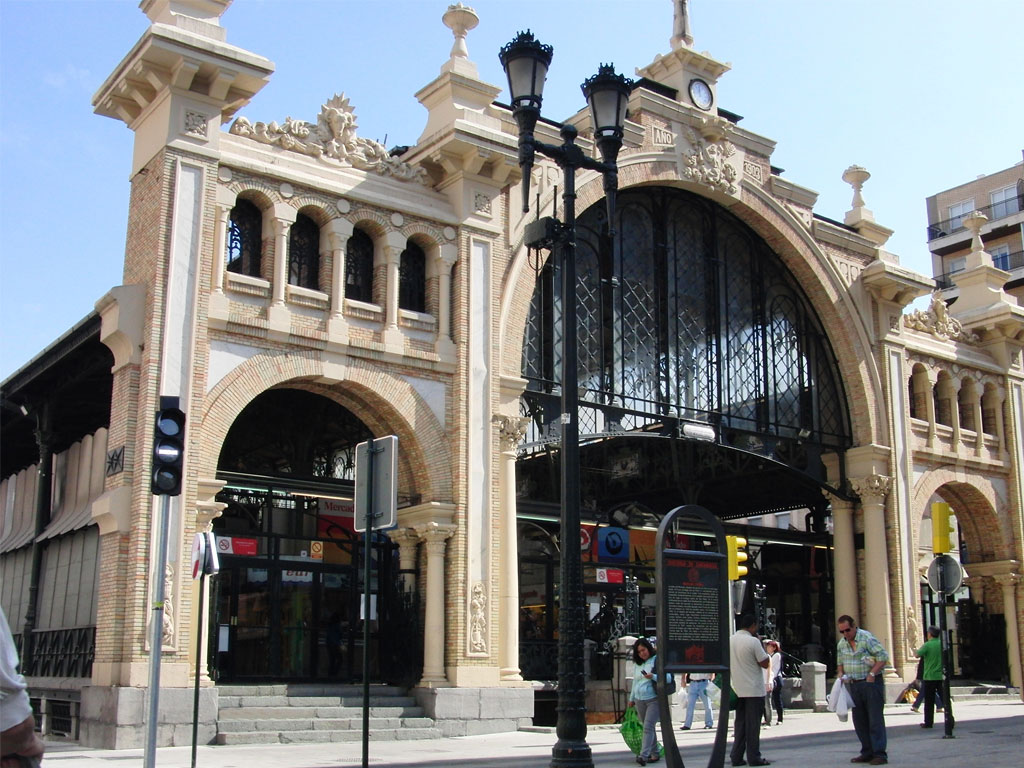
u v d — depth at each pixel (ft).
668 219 99.35
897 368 110.42
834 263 107.76
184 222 66.59
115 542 62.18
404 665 74.38
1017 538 119.65
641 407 92.94
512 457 79.00
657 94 96.17
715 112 101.04
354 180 75.36
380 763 51.55
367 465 37.42
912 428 111.24
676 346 96.89
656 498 118.21
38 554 77.82
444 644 73.77
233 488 73.36
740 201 101.35
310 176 73.05
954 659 123.85
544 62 47.19
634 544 110.11
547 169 86.38
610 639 94.07
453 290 79.10
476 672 73.36
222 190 69.21
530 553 93.50
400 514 76.43
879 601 102.63
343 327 72.74
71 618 70.13
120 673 60.54
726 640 37.50
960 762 45.75
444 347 77.30
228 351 67.82
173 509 63.05
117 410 64.64
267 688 68.18
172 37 65.26
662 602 36.32
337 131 75.77
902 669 102.06
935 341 116.88
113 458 64.18
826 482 104.42
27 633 76.54
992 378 122.42
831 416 107.55
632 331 93.91
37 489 79.36
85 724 61.52
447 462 76.18
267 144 72.13
